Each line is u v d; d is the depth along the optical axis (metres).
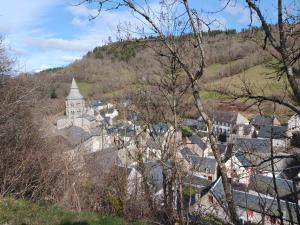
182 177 7.86
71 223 6.94
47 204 8.58
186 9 4.58
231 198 4.45
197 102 4.65
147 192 9.05
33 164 11.62
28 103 14.83
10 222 6.65
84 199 10.02
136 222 7.76
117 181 10.12
